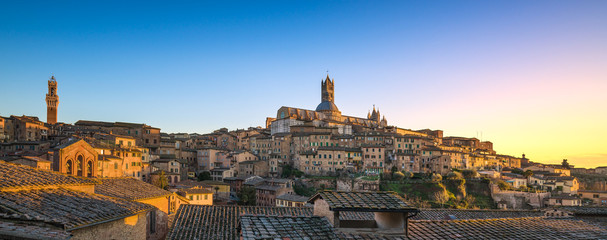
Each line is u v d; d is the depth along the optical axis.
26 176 24.52
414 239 20.42
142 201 34.78
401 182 157.50
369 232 20.52
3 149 115.44
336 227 20.48
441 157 176.62
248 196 132.88
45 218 18.27
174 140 175.75
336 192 22.86
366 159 177.00
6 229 15.49
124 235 24.95
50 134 155.12
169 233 30.67
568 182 162.00
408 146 184.88
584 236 24.19
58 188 25.05
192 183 132.75
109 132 144.75
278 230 19.48
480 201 146.75
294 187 154.00
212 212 37.44
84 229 20.27
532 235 23.23
